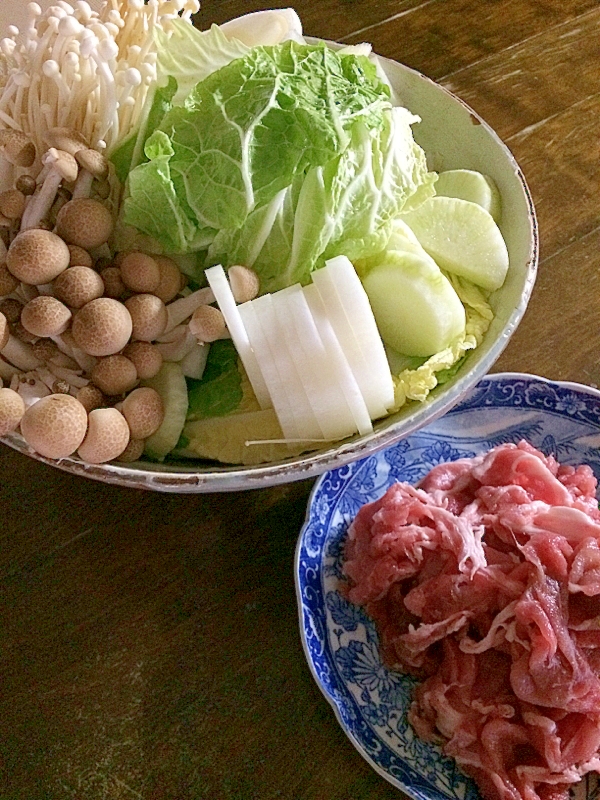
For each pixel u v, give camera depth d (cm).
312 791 30
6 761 30
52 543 35
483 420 39
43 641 33
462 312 34
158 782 30
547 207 44
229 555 35
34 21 34
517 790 29
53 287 31
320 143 31
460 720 30
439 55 50
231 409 34
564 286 42
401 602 34
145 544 35
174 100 33
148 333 32
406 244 34
